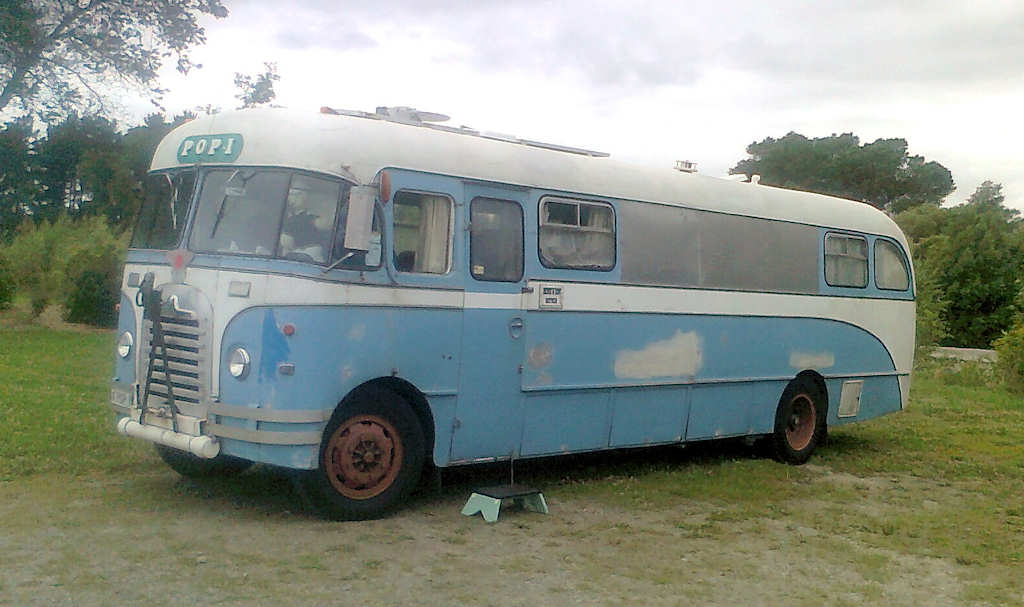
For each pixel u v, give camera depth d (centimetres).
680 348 1045
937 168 5472
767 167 5384
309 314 743
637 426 1012
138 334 820
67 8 2934
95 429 1041
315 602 593
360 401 785
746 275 1116
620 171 1005
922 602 664
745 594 659
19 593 579
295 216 757
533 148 939
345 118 806
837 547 789
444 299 828
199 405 761
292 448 738
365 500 793
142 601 577
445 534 767
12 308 2511
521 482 979
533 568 691
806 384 1196
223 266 758
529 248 899
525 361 896
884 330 1305
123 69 3033
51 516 748
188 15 3033
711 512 892
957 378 2259
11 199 3672
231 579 624
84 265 2384
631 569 701
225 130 813
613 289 973
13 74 2897
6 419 1059
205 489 861
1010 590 698
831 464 1177
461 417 853
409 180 809
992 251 3669
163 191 846
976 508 955
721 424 1100
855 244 1270
